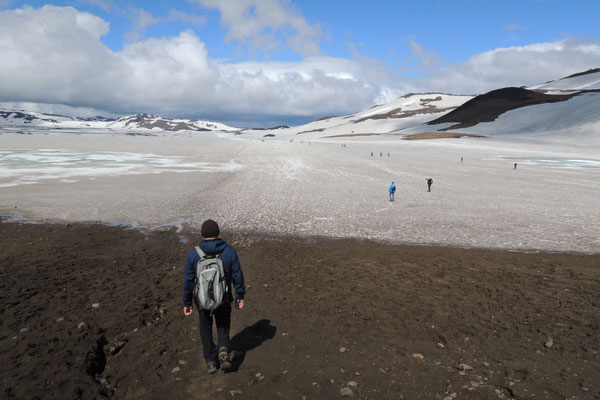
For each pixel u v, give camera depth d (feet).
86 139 372.17
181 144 332.60
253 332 17.40
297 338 16.66
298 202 64.64
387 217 52.37
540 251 34.86
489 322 18.08
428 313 19.30
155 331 17.24
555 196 73.87
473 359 14.57
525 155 211.41
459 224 47.93
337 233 42.70
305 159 182.50
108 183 86.48
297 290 23.30
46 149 217.56
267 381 13.25
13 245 34.65
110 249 34.71
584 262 30.71
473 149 264.11
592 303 20.39
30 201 61.93
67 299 20.53
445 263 30.12
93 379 12.93
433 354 15.01
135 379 13.33
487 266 29.09
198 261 13.47
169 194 71.72
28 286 22.24
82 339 15.58
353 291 22.98
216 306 12.85
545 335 16.53
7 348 14.39
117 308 19.58
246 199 67.26
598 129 338.13
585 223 48.60
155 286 23.73
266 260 31.24
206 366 14.11
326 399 12.12
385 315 19.12
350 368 14.01
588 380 12.89
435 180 102.17
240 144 364.99
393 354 15.05
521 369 13.65
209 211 55.67
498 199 69.67
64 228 43.75
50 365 13.37
